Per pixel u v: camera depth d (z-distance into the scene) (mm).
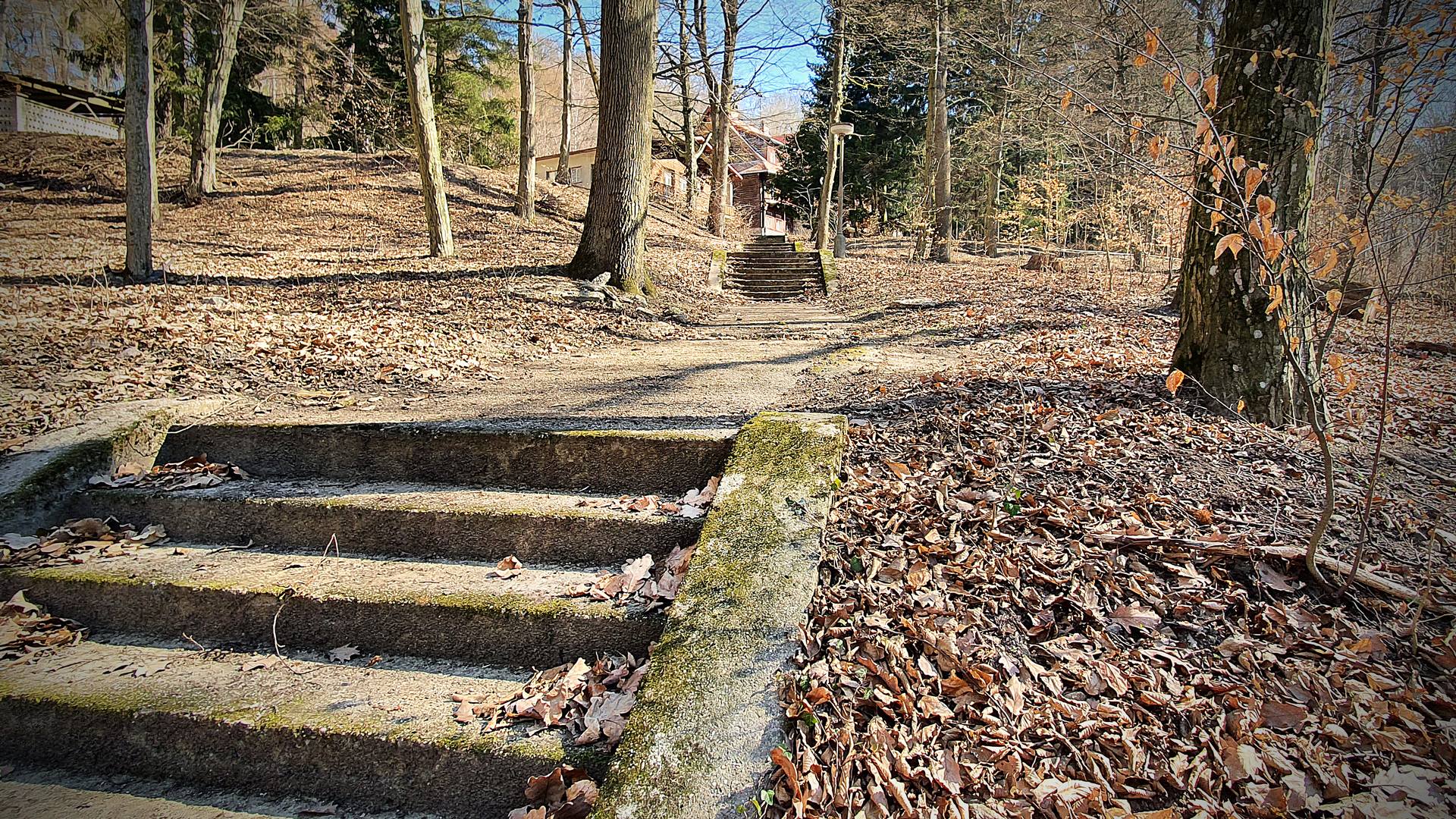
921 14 17594
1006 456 3271
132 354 4898
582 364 5875
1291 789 1730
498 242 12625
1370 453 3547
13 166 14234
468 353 5984
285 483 3520
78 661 2564
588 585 2725
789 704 1941
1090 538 2627
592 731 2090
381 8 19812
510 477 3475
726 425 3666
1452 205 2451
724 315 10258
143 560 2979
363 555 3084
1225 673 2090
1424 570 2496
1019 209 18109
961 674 2059
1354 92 3115
